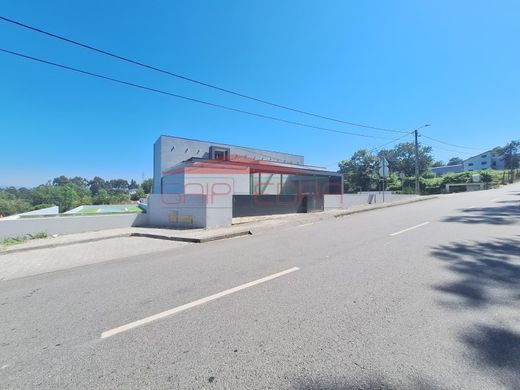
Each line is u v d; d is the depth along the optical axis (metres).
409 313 3.29
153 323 3.37
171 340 2.97
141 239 9.86
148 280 5.06
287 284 4.43
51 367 2.60
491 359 2.41
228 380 2.31
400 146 60.47
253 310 3.57
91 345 2.95
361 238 7.75
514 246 6.04
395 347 2.64
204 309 3.68
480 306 3.39
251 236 9.45
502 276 4.33
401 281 4.32
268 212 15.02
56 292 4.70
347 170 48.91
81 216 11.39
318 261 5.66
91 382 2.36
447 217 10.77
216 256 6.67
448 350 2.56
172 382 2.31
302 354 2.61
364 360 2.48
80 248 8.52
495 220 9.39
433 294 3.79
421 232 8.09
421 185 42.53
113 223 12.11
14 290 4.92
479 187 39.88
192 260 6.41
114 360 2.66
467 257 5.39
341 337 2.86
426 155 58.66
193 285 4.64
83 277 5.52
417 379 2.22
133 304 3.99
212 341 2.90
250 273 5.11
